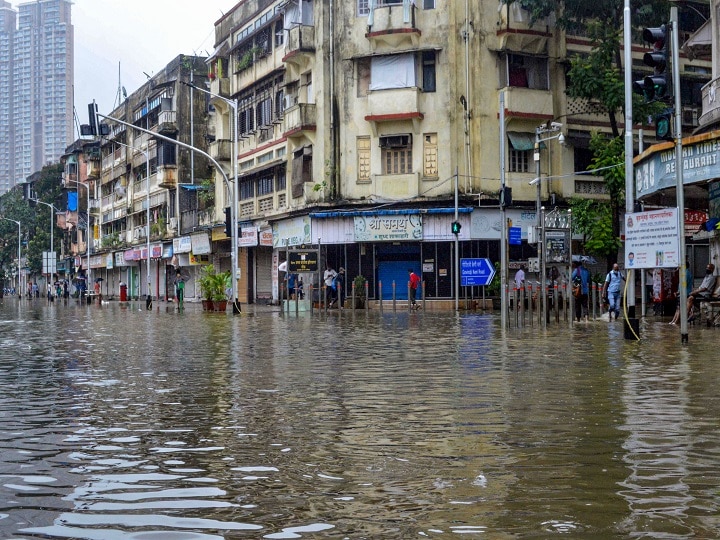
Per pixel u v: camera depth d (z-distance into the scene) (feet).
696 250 120.06
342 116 126.52
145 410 25.41
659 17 108.88
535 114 119.96
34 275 341.21
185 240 181.98
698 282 120.06
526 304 109.40
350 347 49.65
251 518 13.24
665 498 14.20
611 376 33.04
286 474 16.43
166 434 21.20
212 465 17.37
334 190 126.93
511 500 14.14
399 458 17.87
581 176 124.06
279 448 19.17
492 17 120.47
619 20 111.04
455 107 120.26
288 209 137.08
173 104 197.16
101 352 48.03
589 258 111.65
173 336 62.28
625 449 18.57
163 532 12.51
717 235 69.10
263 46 146.72
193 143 193.67
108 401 27.48
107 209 260.62
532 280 115.34
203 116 194.59
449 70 120.37
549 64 122.93
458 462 17.38
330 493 14.82
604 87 106.52
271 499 14.44
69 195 282.36
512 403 25.94
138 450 19.11
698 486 15.06
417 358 41.78
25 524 13.04
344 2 126.21
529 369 35.96
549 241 71.05
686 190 76.64
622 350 45.32
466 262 113.60
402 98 120.88
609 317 79.10
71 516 13.50
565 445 19.10
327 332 65.26
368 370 36.29
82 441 20.33
